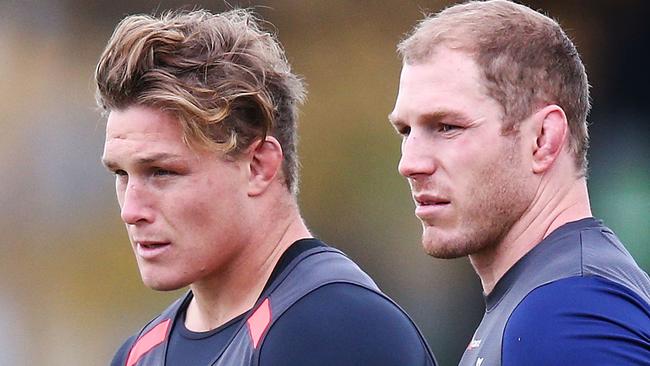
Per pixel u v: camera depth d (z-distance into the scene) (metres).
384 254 21.17
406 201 21.19
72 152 21.86
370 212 21.31
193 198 6.47
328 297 6.50
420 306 20.80
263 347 6.40
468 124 6.22
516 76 6.25
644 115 20.78
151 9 21.66
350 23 21.94
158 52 6.43
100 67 6.58
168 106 6.34
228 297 6.86
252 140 6.64
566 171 6.43
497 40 6.28
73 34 22.20
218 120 6.39
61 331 21.62
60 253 21.81
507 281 6.32
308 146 21.66
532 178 6.33
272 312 6.54
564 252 6.12
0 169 21.81
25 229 21.81
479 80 6.23
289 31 21.84
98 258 21.72
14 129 21.91
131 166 6.46
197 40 6.55
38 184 21.86
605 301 5.66
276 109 6.80
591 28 21.08
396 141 21.48
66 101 22.02
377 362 6.34
